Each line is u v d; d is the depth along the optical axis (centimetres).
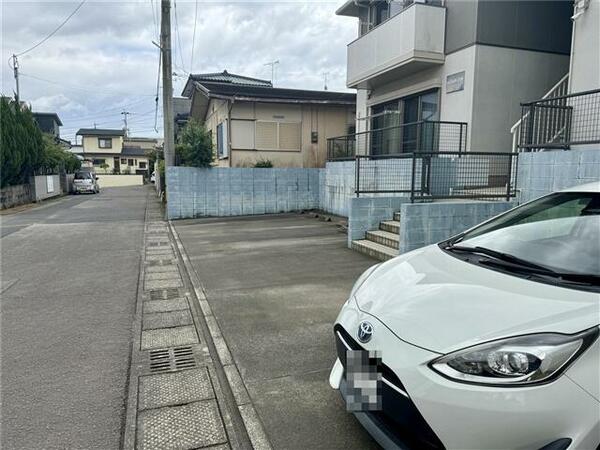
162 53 1260
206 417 266
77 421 262
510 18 873
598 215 251
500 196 668
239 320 424
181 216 1252
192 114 2000
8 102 1839
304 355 346
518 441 162
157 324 426
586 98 665
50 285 569
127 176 4319
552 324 173
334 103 1520
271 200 1321
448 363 177
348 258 684
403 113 1096
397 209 775
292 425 255
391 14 1124
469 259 257
